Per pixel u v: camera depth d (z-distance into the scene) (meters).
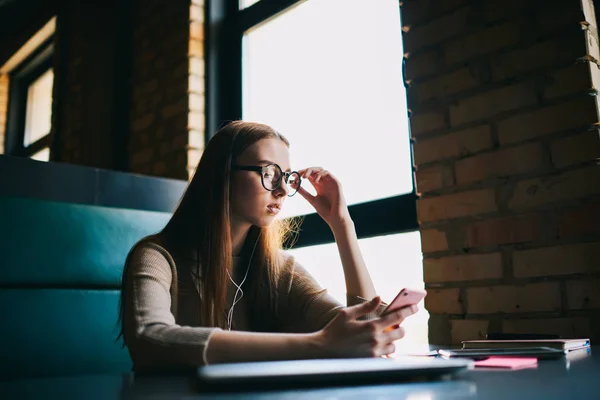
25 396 0.52
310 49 2.31
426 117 1.69
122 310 1.04
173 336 0.77
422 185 1.67
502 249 1.48
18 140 4.43
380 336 0.77
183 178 2.51
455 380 0.61
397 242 1.88
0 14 3.71
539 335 1.15
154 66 2.83
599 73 1.40
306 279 1.35
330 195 1.39
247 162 1.20
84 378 0.67
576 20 1.38
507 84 1.51
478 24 1.59
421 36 1.73
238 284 1.27
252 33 2.64
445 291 1.59
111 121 2.99
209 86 2.63
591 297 1.30
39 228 1.41
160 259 1.05
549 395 0.50
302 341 0.76
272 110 2.46
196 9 2.67
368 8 2.08
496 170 1.50
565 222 1.36
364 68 2.07
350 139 2.08
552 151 1.40
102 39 3.09
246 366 0.60
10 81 4.50
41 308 1.37
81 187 1.60
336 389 0.55
